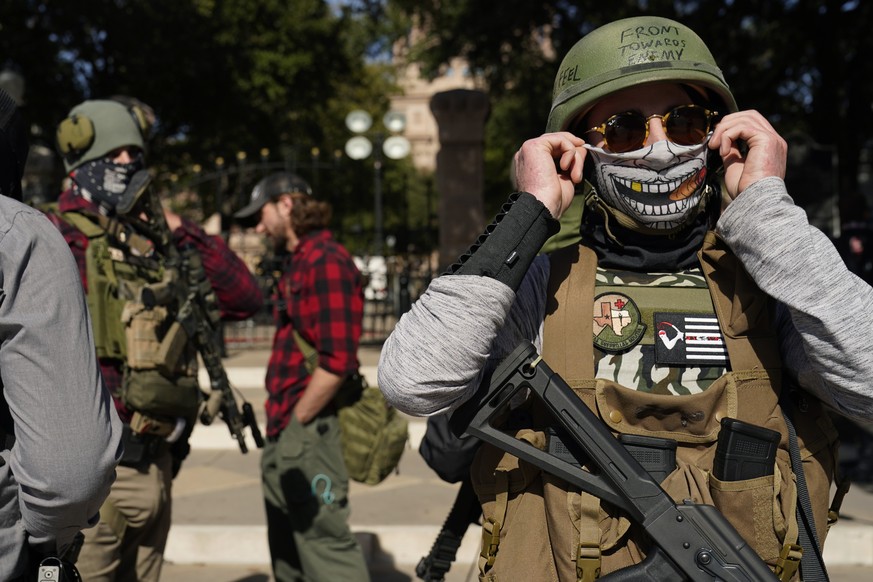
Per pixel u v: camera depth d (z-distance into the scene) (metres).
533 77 19.34
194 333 2.77
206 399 3.06
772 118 17.52
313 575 3.36
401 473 6.27
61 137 2.74
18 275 1.55
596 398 1.61
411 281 13.23
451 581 4.21
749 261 1.56
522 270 1.58
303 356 3.40
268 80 24.94
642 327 1.65
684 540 1.49
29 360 1.53
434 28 18.47
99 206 2.72
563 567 1.57
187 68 22.72
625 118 1.67
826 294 1.48
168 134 25.28
